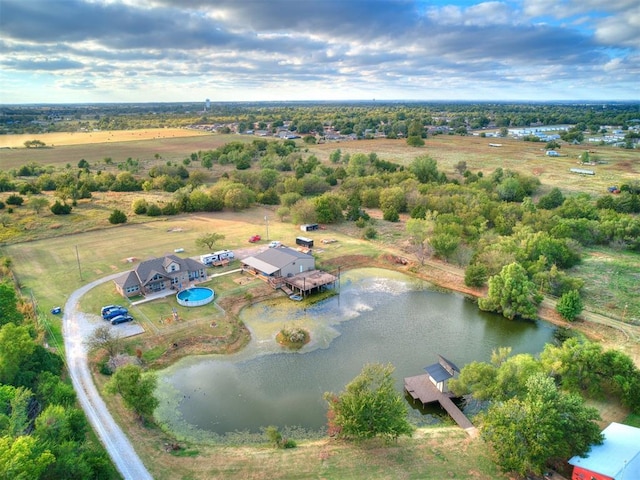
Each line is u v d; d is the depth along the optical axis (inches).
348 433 1469.0
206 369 1996.8
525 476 1353.3
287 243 3604.8
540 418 1338.6
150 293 2637.8
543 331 2377.0
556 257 3038.9
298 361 2070.6
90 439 1486.2
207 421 1662.2
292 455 1462.8
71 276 2881.4
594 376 1736.0
